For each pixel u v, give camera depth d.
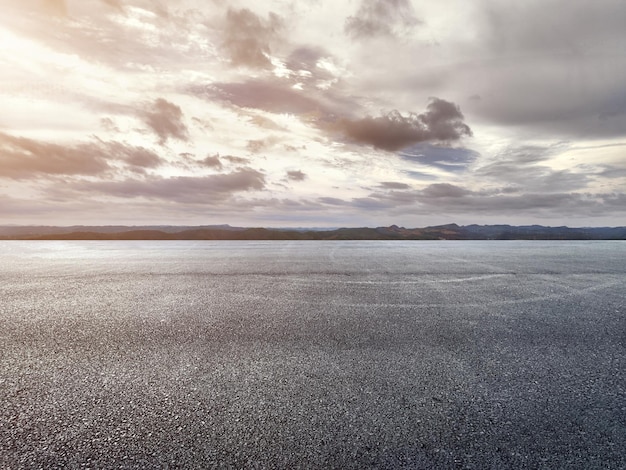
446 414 2.20
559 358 3.16
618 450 1.85
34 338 3.68
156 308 4.98
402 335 3.78
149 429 2.03
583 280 7.36
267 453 1.80
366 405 2.31
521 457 1.79
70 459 1.76
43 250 17.25
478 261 11.02
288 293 6.04
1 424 2.08
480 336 3.76
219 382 2.65
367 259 11.76
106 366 2.97
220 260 11.55
